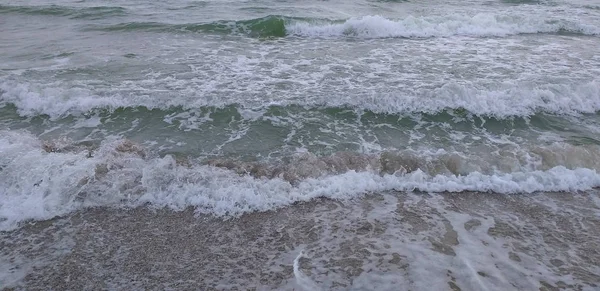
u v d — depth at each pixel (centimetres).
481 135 700
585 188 547
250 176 557
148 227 470
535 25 1382
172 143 668
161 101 785
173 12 1577
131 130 709
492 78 900
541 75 919
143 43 1167
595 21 1495
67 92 798
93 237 453
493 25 1381
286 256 424
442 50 1136
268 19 1324
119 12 1559
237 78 905
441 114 766
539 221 483
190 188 530
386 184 549
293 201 515
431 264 409
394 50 1133
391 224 475
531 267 407
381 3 1848
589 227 473
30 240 446
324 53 1096
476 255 423
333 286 382
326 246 438
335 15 1577
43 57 1034
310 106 782
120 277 396
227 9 1647
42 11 1551
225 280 392
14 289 379
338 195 527
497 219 485
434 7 1783
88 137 683
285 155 633
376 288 379
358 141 677
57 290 380
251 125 722
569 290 378
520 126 730
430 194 534
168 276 398
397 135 699
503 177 561
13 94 802
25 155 585
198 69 959
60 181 529
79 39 1207
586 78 898
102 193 520
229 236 456
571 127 727
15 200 500
